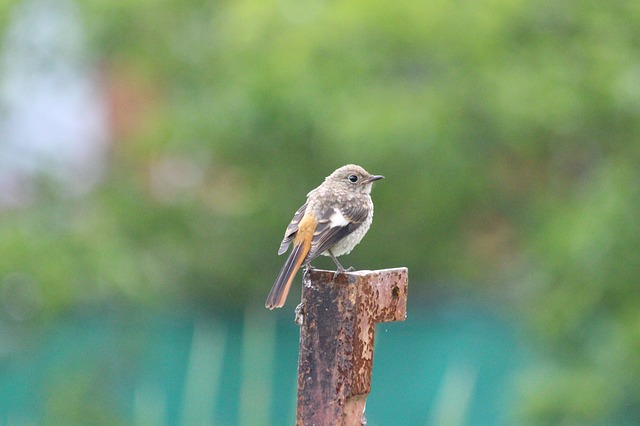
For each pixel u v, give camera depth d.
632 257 14.10
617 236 14.12
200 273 18.36
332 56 15.26
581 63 15.36
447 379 16.19
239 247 18.17
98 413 16.27
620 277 14.16
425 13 14.97
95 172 18.66
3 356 16.17
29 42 17.98
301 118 15.34
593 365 14.28
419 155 14.88
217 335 17.47
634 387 13.88
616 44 15.46
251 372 15.51
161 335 17.17
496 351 17.34
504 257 18.28
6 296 15.84
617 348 13.96
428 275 17.98
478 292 18.31
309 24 15.41
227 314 18.41
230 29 16.38
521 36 15.56
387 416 17.44
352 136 14.55
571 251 14.31
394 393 17.48
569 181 17.06
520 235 17.22
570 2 15.53
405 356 17.59
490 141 15.71
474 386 17.23
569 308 14.33
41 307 15.87
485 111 15.21
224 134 16.44
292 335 17.75
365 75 15.21
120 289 16.25
